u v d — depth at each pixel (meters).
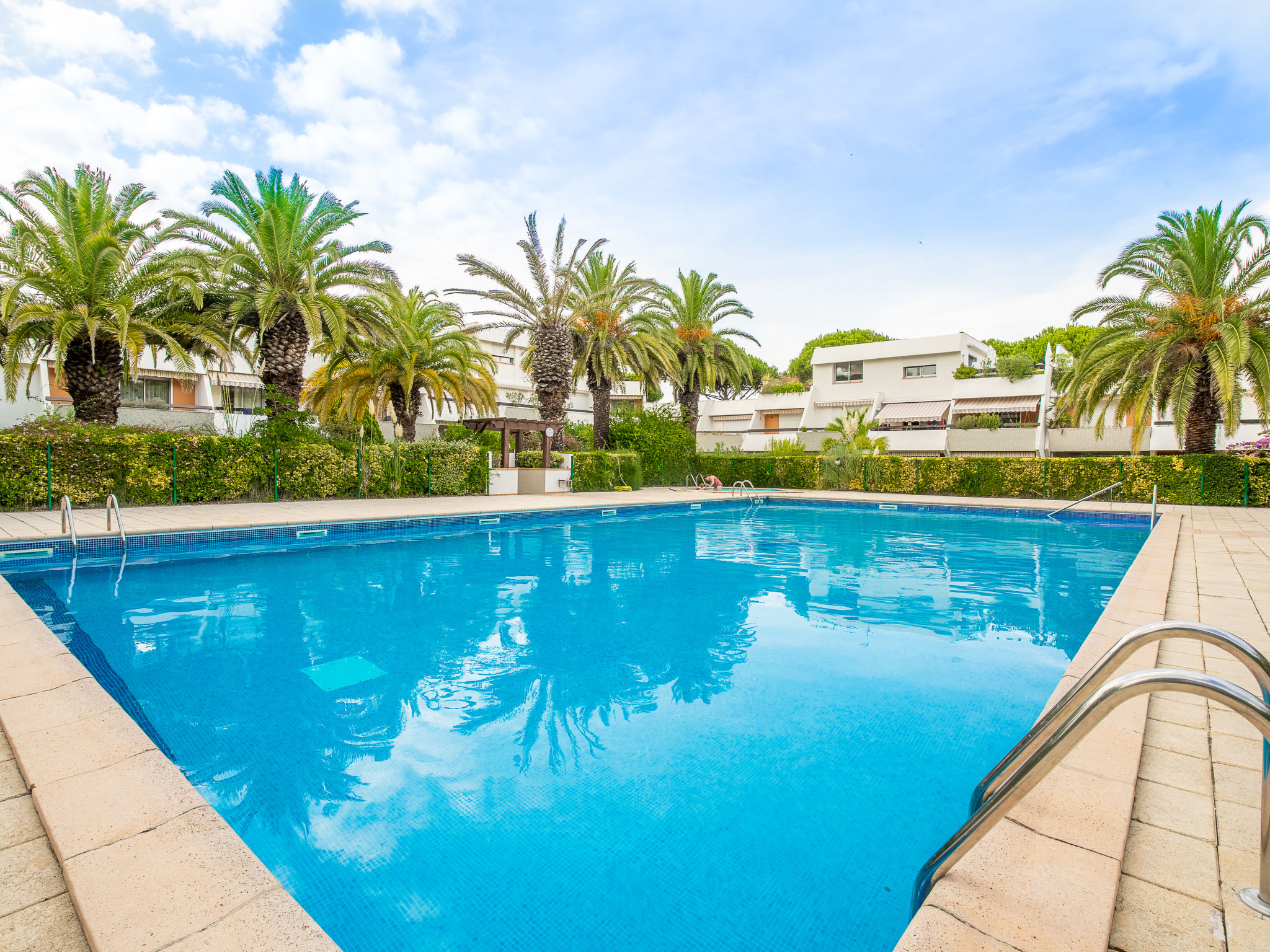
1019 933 1.72
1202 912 1.85
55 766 2.66
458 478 19.94
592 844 2.79
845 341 56.97
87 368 15.50
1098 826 2.29
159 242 16.19
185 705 4.34
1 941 1.71
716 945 2.21
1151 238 17.72
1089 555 11.45
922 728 4.02
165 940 1.66
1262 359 16.52
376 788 3.26
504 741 3.82
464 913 2.38
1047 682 4.85
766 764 3.55
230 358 17.86
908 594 8.08
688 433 29.62
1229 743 3.06
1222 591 6.86
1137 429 19.09
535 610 7.10
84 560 9.33
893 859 2.69
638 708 4.34
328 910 2.39
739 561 10.64
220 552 10.45
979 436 32.50
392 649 5.61
